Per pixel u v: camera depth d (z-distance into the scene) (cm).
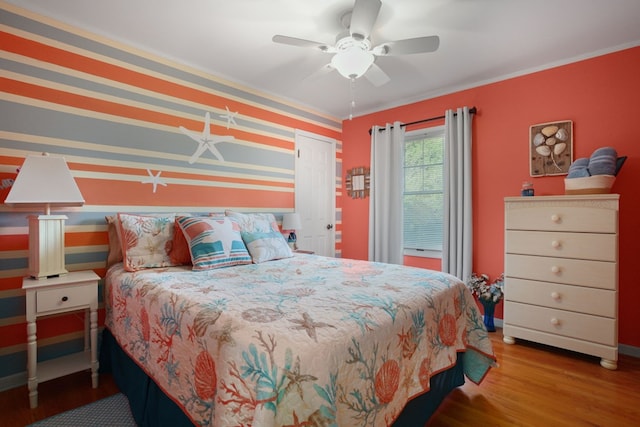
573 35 235
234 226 241
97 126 226
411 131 370
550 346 262
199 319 121
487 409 174
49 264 192
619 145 251
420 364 139
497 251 309
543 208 252
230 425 89
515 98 299
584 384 201
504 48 254
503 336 279
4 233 192
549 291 248
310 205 393
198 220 224
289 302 132
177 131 269
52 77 208
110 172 232
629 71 247
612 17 212
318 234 404
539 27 224
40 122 203
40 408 172
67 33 214
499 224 309
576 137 269
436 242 355
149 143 253
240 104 317
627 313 247
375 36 234
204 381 110
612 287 223
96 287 195
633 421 163
